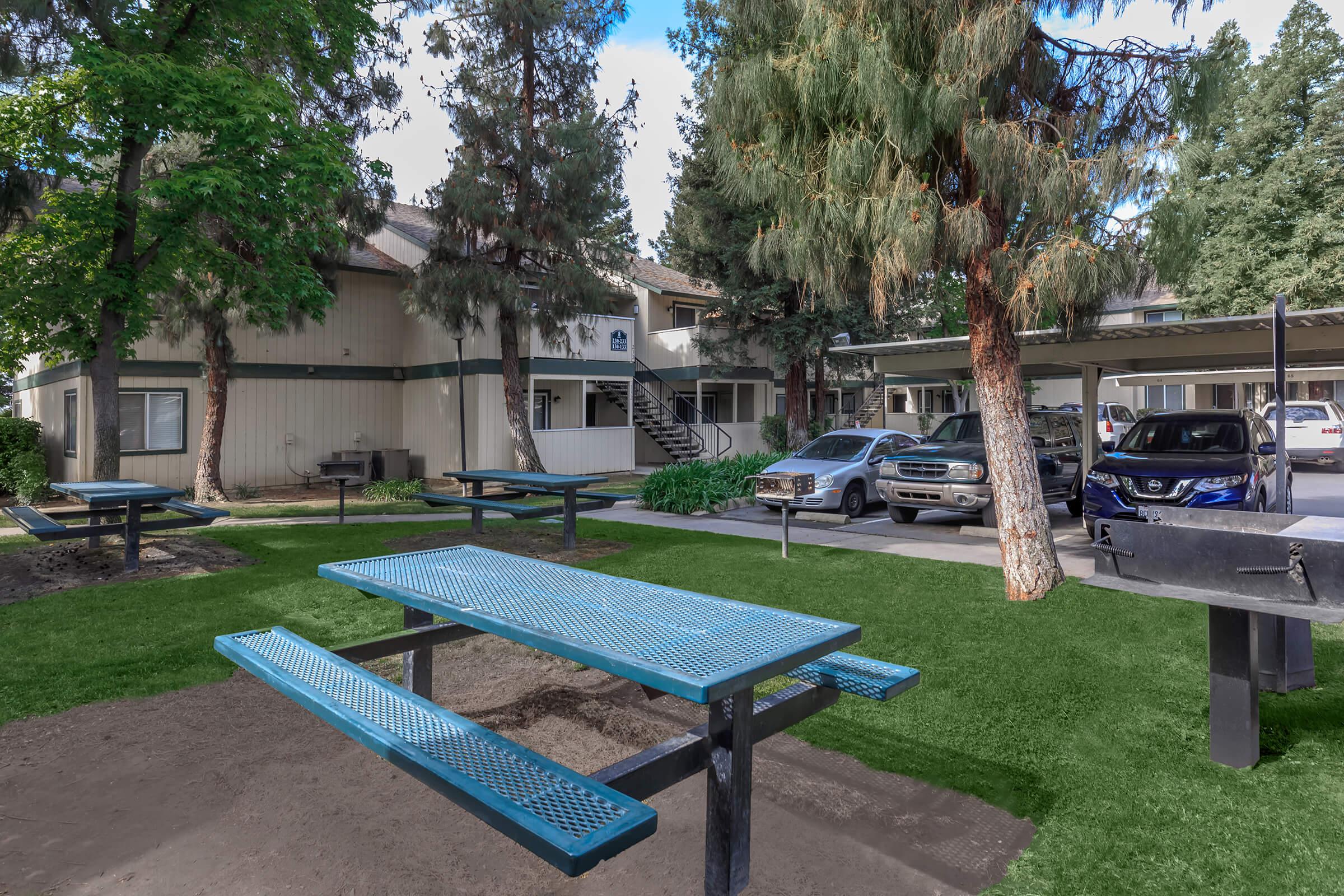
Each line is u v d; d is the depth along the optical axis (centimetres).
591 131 1723
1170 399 3108
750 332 2295
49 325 1225
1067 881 251
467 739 239
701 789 330
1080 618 548
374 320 2073
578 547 888
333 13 1163
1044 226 577
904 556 811
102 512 834
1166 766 330
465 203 1623
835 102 581
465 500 937
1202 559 317
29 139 991
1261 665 416
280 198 1014
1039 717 381
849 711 392
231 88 959
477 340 1928
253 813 305
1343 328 852
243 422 1825
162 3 999
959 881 254
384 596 346
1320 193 2402
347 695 277
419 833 290
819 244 591
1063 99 632
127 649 512
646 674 221
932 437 1308
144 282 1022
